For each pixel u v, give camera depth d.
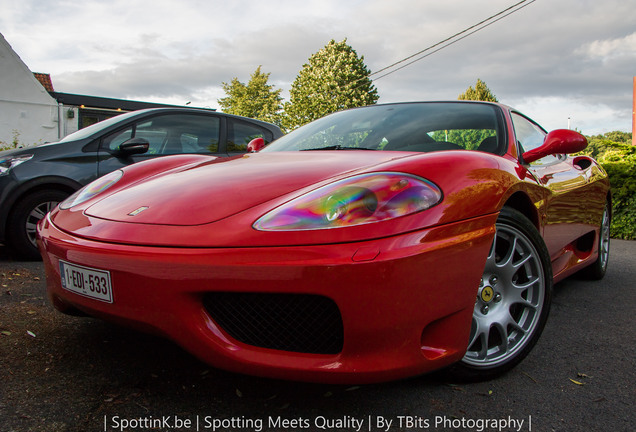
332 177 1.62
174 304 1.35
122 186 1.99
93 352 1.87
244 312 1.41
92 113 19.34
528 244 1.85
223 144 4.75
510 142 2.22
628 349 2.10
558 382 1.76
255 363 1.37
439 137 2.29
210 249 1.34
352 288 1.28
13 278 2.97
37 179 3.64
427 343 1.44
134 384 1.63
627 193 6.17
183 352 1.89
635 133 20.31
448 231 1.42
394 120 2.52
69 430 1.34
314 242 1.31
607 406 1.59
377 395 1.61
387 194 1.41
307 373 1.34
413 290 1.33
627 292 3.14
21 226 3.61
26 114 17.80
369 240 1.31
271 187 1.59
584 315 2.60
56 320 2.20
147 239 1.43
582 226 2.87
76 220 1.73
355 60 42.88
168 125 4.45
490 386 1.71
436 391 1.65
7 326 2.10
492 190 1.61
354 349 1.32
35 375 1.66
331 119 2.79
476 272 1.49
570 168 2.81
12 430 1.32
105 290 1.45
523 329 1.85
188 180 1.81
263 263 1.29
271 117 45.19
